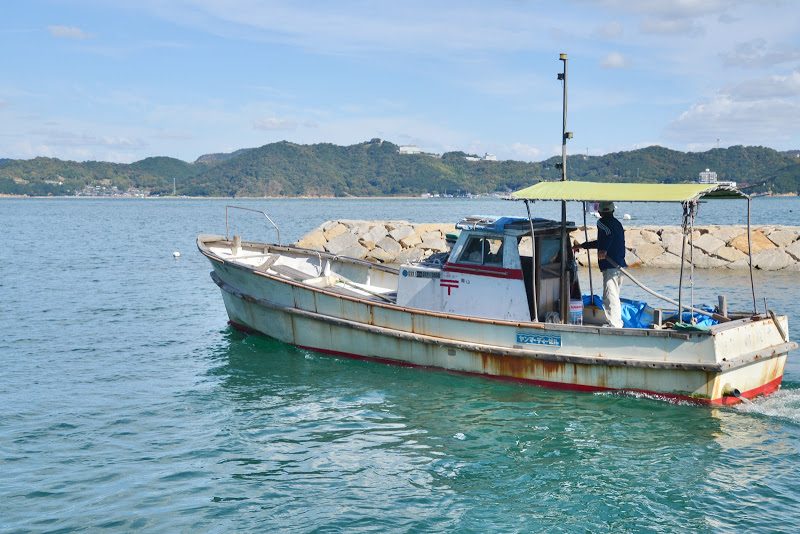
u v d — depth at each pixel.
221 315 19.83
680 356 11.07
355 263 16.39
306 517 7.96
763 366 11.57
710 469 9.02
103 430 10.62
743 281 26.02
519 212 79.38
